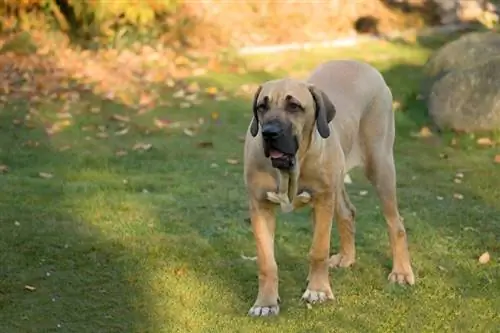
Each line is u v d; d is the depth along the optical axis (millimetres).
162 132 12094
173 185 9789
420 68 15258
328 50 16734
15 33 16484
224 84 14469
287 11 18500
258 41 17391
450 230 8273
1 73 14594
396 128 12039
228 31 17453
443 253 7676
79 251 7688
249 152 6285
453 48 13070
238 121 12617
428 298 6691
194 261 7500
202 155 11078
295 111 6008
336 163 6457
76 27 17031
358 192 9555
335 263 7383
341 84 7086
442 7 19109
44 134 11875
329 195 6465
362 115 7086
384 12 19156
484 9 19031
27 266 7355
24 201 9047
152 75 14734
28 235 8008
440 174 10172
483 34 13258
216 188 9680
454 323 6258
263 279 6484
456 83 11898
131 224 8406
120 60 15688
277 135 5824
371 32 18328
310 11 18609
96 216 8625
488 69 11812
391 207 7109
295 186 6203
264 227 6426
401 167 10430
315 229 6586
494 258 7539
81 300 6727
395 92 13562
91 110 12961
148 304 6645
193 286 6957
